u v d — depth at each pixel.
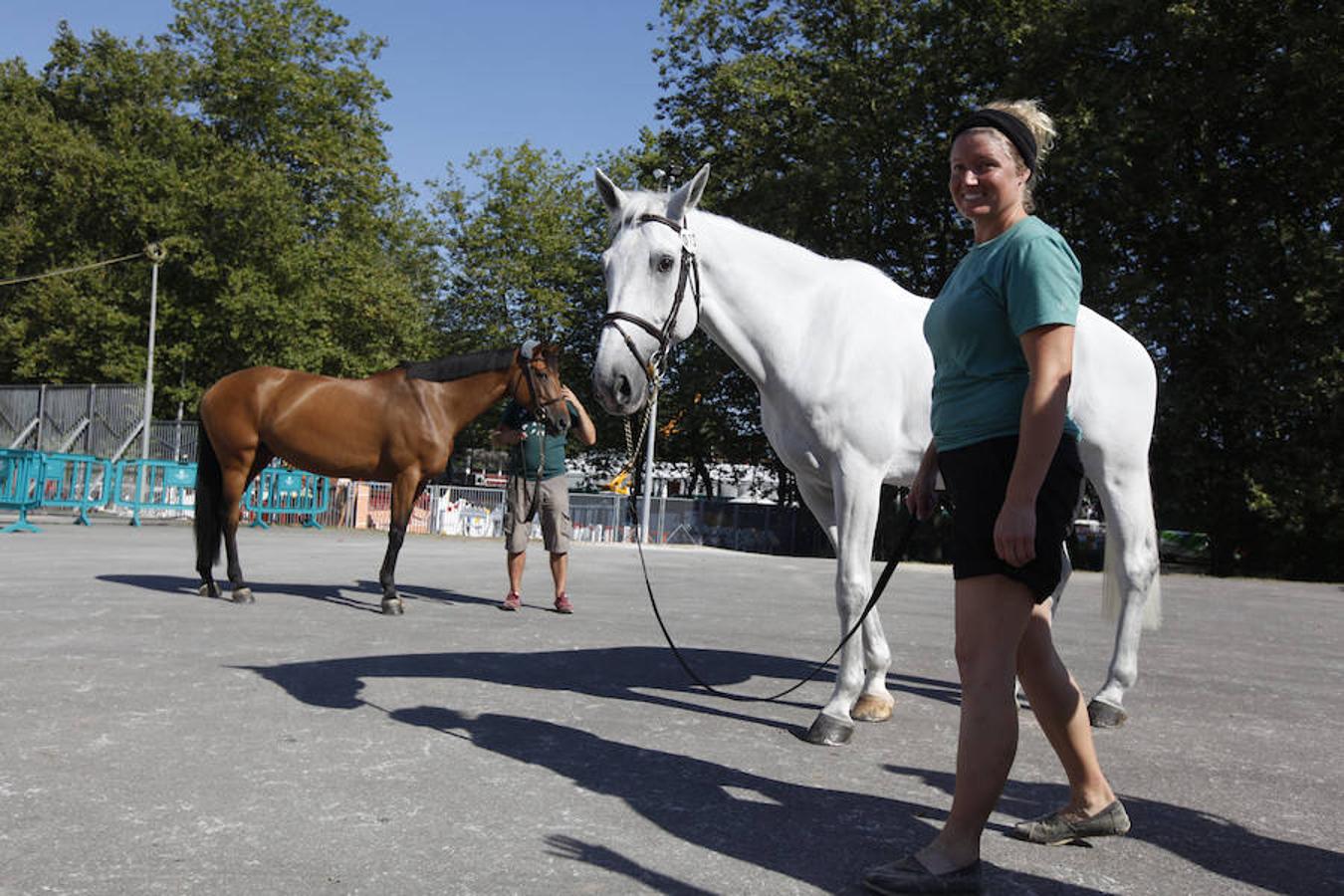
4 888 2.47
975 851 2.64
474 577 11.52
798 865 2.83
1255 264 21.91
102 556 11.95
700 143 30.70
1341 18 20.55
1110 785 3.77
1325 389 21.09
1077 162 21.59
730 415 32.72
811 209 26.70
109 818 3.01
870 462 4.41
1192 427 22.39
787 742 4.27
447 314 41.53
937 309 2.83
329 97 34.62
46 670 5.09
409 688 4.97
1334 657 7.93
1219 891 2.77
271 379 8.33
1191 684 6.19
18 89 37.38
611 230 4.55
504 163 39.72
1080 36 23.28
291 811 3.12
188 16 34.12
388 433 8.20
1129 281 21.86
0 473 16.55
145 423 23.94
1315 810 3.57
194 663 5.41
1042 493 2.59
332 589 9.52
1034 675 2.95
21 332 33.97
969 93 26.44
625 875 2.71
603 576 12.46
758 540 31.14
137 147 33.47
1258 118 22.47
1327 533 21.89
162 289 33.31
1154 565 5.11
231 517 8.25
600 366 4.24
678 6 30.69
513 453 8.55
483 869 2.71
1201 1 21.92
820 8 28.81
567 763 3.78
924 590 12.69
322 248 33.69
